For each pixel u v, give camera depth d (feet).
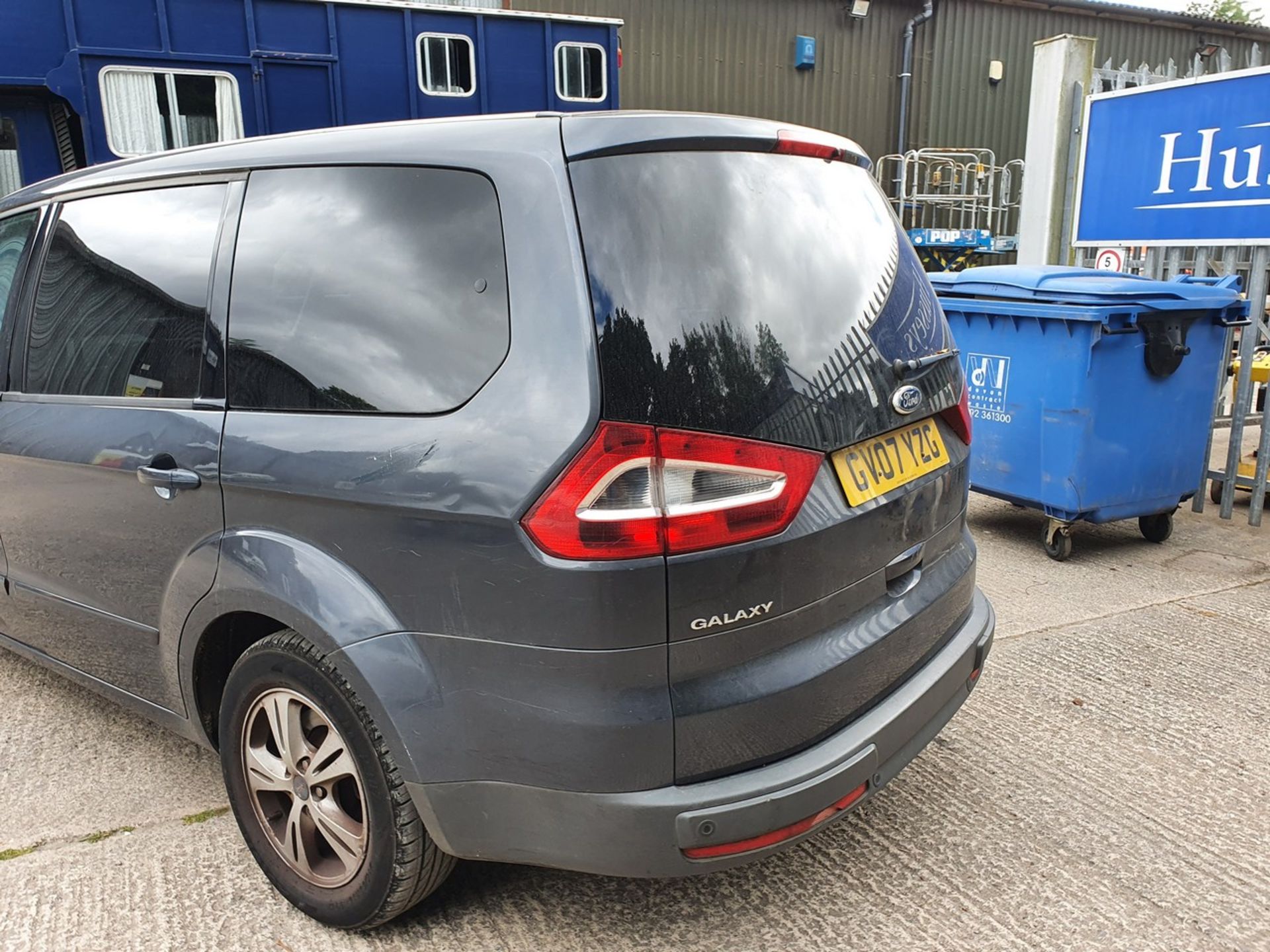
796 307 6.36
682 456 5.62
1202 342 15.40
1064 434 14.85
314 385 6.70
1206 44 55.88
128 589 8.26
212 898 7.68
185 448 7.35
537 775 5.90
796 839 6.17
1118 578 14.98
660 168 6.03
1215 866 8.04
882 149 48.34
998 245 40.47
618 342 5.59
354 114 25.96
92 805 8.98
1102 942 7.17
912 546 7.31
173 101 24.29
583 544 5.50
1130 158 18.53
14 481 9.27
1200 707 10.77
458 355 6.06
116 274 8.39
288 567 6.63
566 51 27.81
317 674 6.57
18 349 9.46
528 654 5.74
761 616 5.99
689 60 42.70
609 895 7.72
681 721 5.73
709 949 7.13
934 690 7.21
